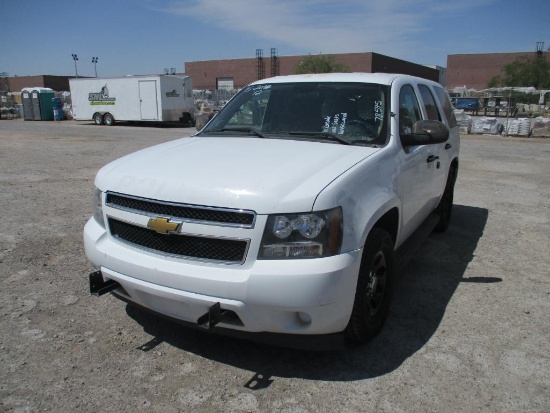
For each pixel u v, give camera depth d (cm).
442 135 364
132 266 288
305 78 437
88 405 267
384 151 343
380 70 5891
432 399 274
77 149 1463
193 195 273
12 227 585
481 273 464
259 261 261
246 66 6581
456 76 8119
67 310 375
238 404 269
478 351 324
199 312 276
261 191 265
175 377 293
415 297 409
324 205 265
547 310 385
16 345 324
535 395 279
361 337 316
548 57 7469
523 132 2117
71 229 580
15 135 1983
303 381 291
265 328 271
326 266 261
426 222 516
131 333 343
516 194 845
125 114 2734
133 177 303
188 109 2864
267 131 392
